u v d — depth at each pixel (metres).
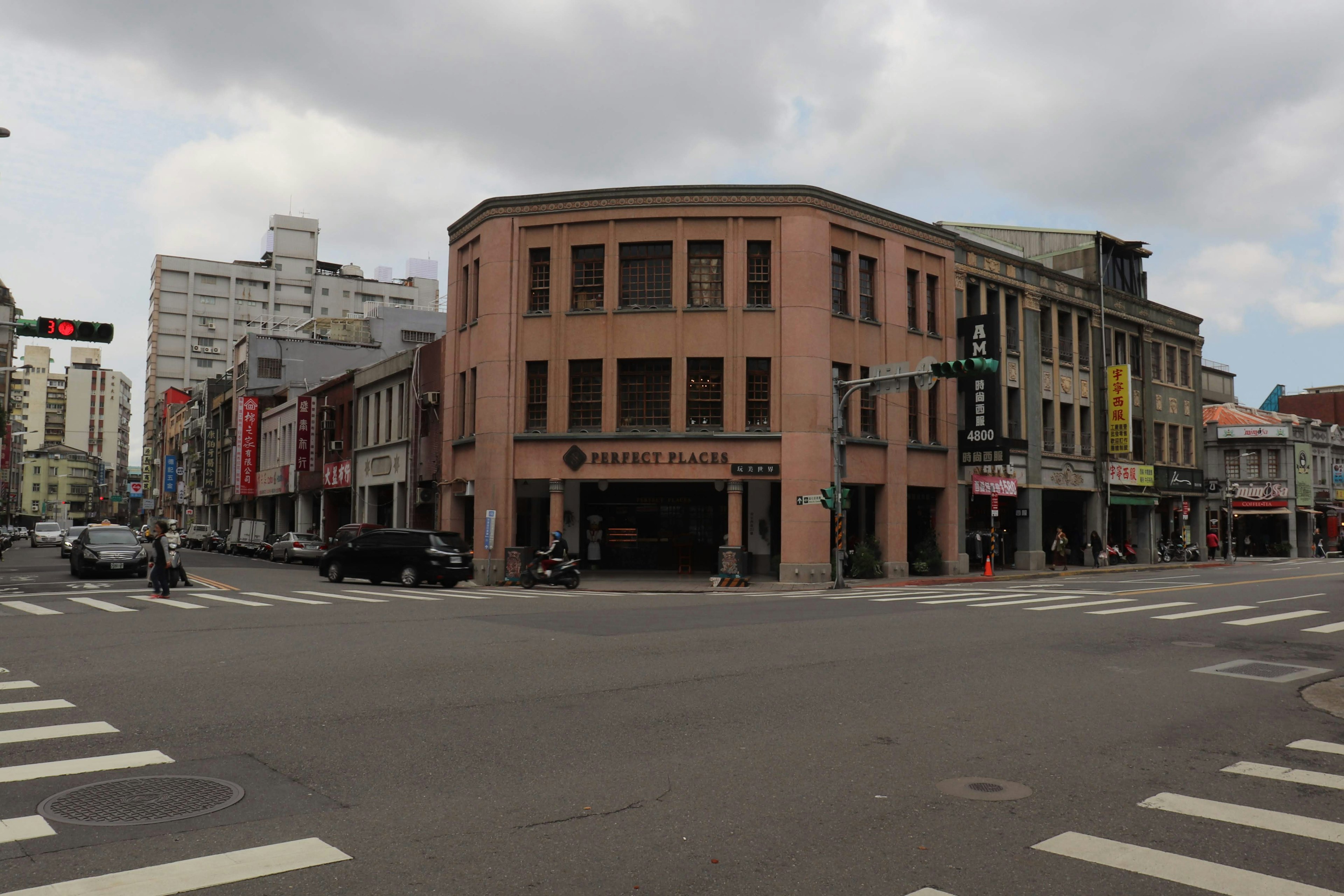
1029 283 41.12
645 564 34.31
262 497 63.50
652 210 32.00
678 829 5.42
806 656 12.17
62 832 5.18
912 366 27.73
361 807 5.73
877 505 33.78
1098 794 6.28
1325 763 7.23
